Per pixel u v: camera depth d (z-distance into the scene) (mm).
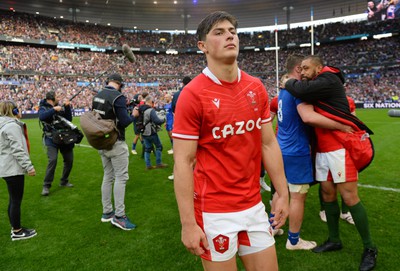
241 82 1531
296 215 2971
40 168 7727
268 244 1595
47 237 3680
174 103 5898
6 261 3131
